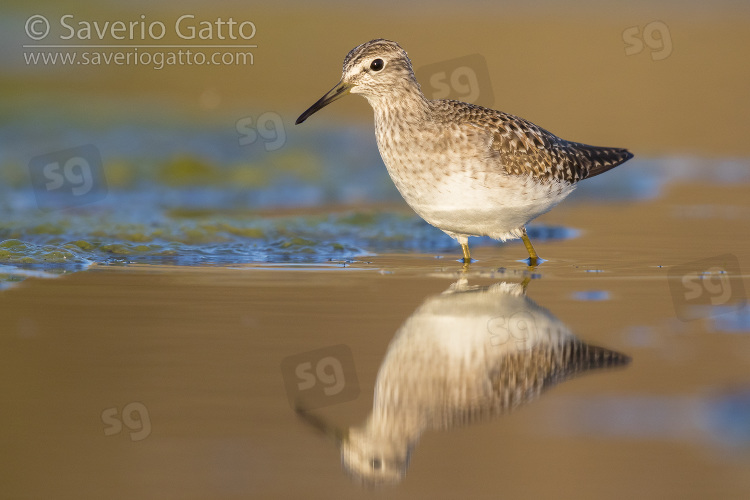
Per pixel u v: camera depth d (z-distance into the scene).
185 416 7.82
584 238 15.33
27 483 6.73
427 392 8.40
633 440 7.32
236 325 10.16
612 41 34.44
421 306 10.97
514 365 8.99
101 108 26.59
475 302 11.16
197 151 22.73
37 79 29.77
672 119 25.39
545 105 26.09
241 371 8.79
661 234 15.50
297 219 16.66
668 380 8.45
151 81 30.12
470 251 14.59
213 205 18.38
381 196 19.69
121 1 36.59
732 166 21.67
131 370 8.76
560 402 8.10
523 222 13.33
